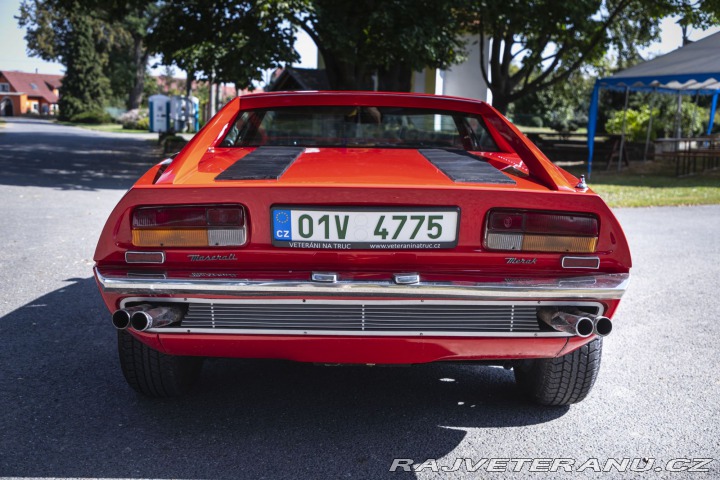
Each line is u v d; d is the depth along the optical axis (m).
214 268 2.19
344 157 2.79
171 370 2.64
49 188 10.74
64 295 4.47
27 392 2.88
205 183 2.20
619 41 19.73
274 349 2.24
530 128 35.38
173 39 15.61
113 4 17.14
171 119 38.53
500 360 2.65
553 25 15.73
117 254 2.18
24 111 95.81
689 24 18.25
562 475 2.28
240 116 3.31
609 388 3.09
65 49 60.59
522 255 2.20
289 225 2.16
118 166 16.28
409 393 3.01
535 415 2.78
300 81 25.92
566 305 2.19
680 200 10.82
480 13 15.33
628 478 2.26
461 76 25.55
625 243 2.22
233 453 2.37
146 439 2.47
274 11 11.86
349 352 2.23
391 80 15.55
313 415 2.73
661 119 23.50
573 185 2.40
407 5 13.13
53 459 2.29
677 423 2.72
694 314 4.38
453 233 2.18
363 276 2.14
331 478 2.21
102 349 3.47
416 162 2.71
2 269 5.14
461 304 2.16
